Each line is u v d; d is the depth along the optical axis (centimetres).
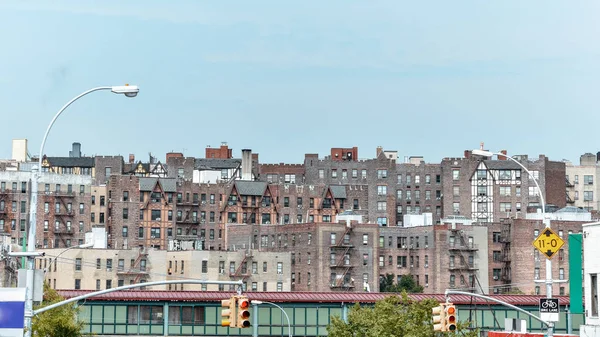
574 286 14575
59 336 14062
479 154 12106
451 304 11800
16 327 9825
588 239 13812
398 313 16500
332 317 17488
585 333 13662
